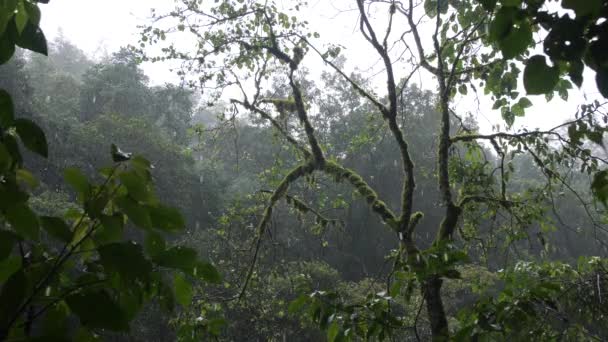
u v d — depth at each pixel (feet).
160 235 4.88
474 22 18.52
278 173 27.99
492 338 10.10
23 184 5.03
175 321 22.04
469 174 21.98
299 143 27.63
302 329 33.96
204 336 13.69
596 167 18.52
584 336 12.12
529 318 10.61
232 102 27.12
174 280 5.23
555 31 5.16
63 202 51.11
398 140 21.29
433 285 17.01
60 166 59.52
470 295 43.80
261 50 25.89
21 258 4.72
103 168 4.88
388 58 20.97
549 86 5.42
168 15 25.03
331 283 45.01
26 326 4.56
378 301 9.84
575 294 14.44
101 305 4.14
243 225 28.30
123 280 4.31
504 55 5.49
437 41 19.48
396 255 19.85
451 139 21.57
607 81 5.17
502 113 18.69
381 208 22.36
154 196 4.87
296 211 29.63
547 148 20.56
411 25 20.85
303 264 42.80
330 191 55.16
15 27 4.85
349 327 9.55
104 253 4.26
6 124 4.48
